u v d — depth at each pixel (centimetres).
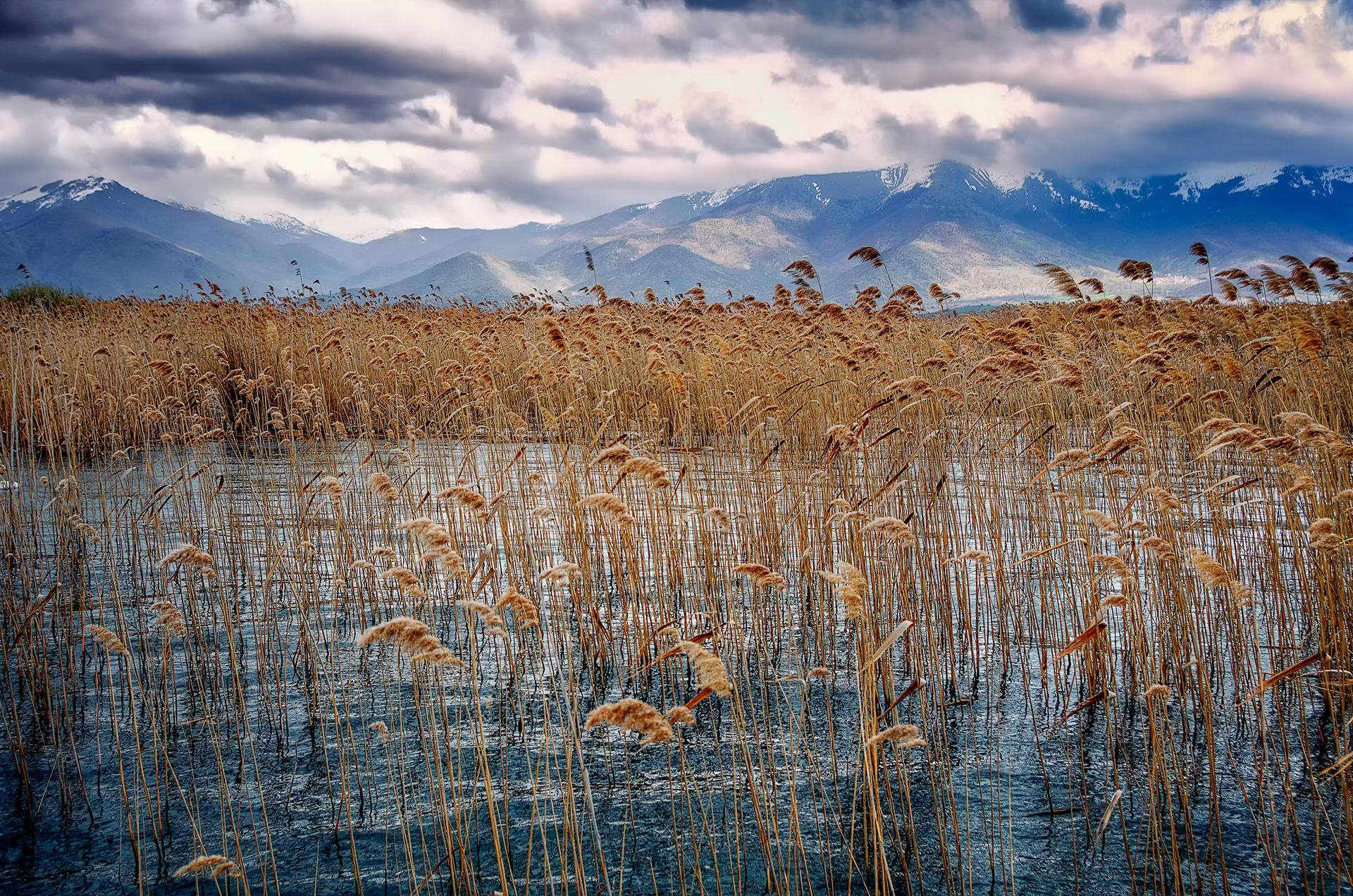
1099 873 450
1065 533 765
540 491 940
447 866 460
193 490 1092
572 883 446
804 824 498
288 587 850
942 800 519
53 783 535
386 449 1258
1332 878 439
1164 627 648
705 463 888
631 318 1642
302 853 470
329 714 629
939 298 1290
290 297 2061
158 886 438
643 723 302
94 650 710
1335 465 672
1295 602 709
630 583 770
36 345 1162
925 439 862
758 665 707
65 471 1025
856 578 447
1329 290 1383
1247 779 534
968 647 728
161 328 1677
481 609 408
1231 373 841
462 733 604
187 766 558
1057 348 1099
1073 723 610
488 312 2175
